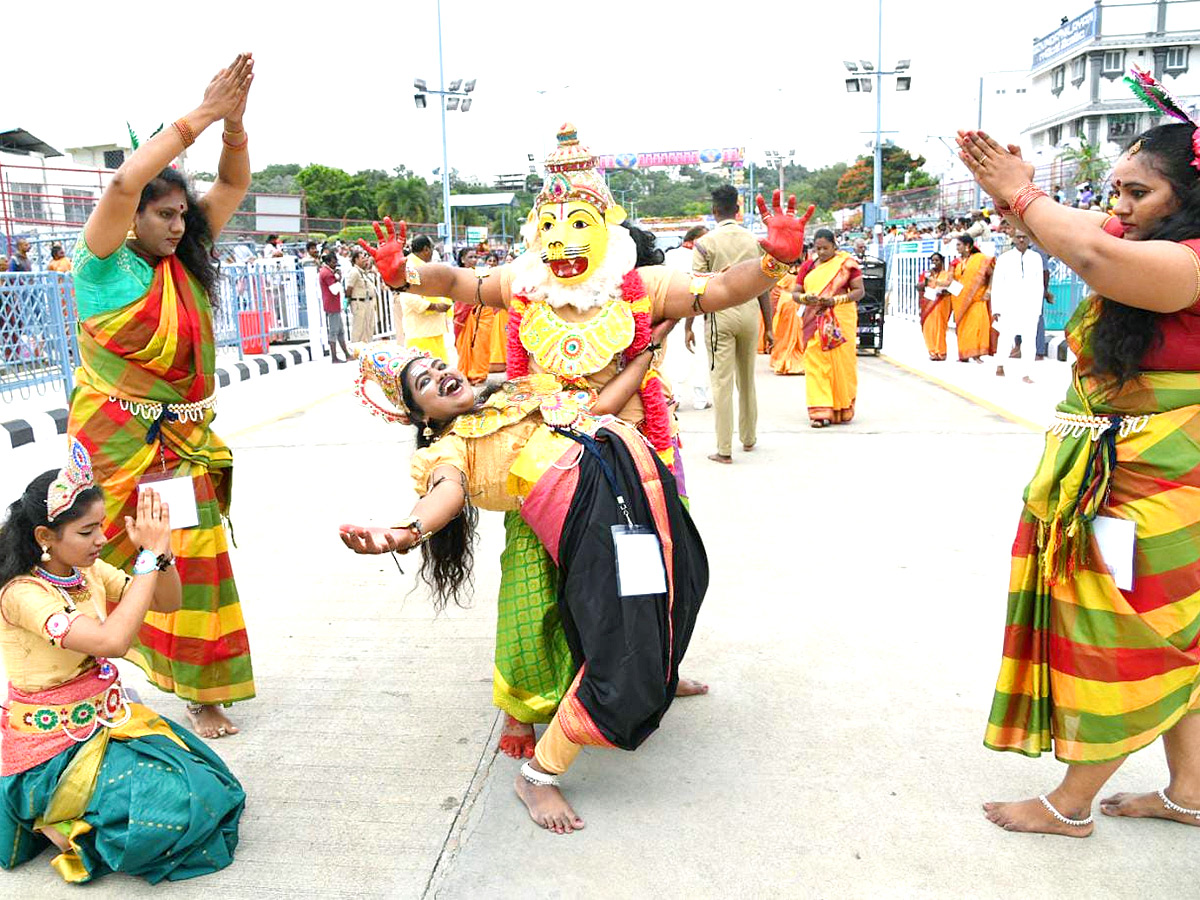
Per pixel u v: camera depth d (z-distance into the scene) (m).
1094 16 44.38
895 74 26.80
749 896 2.77
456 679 4.22
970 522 6.08
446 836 3.09
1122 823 3.09
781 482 7.16
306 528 6.41
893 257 20.69
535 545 3.32
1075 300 14.68
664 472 3.23
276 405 11.28
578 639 3.14
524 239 3.66
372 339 16.00
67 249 17.88
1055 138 49.56
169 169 3.46
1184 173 2.62
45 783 2.88
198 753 3.10
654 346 3.63
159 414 3.59
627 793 3.31
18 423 9.19
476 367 12.10
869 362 14.22
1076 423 2.88
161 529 3.01
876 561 5.42
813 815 3.15
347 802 3.30
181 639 3.68
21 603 2.85
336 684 4.19
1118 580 2.78
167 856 2.89
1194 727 2.97
